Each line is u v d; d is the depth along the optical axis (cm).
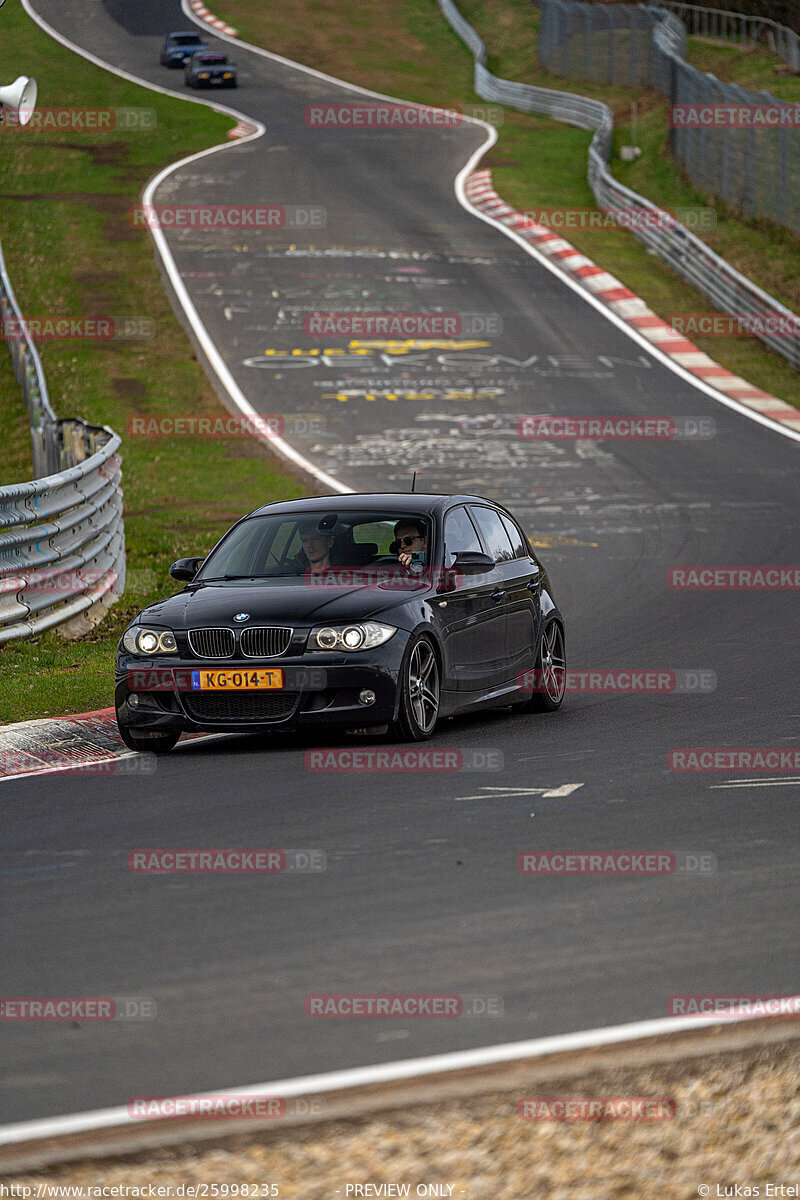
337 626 3378
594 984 1789
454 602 3669
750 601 5881
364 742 3500
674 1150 1380
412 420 10494
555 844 2467
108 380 11456
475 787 2938
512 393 11262
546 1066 1539
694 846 2441
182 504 8231
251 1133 1406
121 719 3472
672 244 14988
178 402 10969
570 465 9338
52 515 4994
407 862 2372
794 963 1858
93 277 14375
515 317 13362
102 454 5703
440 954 1914
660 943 1947
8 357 12138
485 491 8631
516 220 16650
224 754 3434
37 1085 1527
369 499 3934
